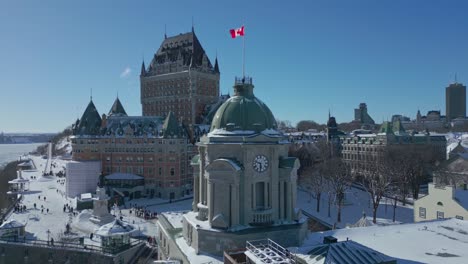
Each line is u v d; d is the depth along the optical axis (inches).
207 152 2460.6
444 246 2145.7
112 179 6943.9
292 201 2482.8
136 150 7130.9
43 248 3646.7
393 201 5856.3
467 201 2930.6
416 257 1973.4
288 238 2338.8
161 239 3312.0
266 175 2421.3
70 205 6077.8
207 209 2488.9
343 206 5605.3
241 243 2241.6
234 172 2306.8
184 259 2321.6
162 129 7032.5
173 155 6840.6
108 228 3646.7
